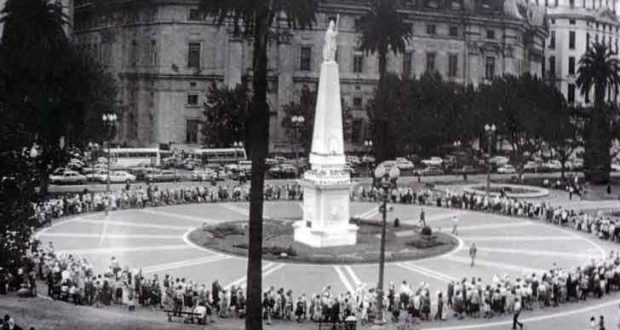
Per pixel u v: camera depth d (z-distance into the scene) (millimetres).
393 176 33312
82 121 70500
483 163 111500
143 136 112750
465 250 52938
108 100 86062
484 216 68875
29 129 59750
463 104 103750
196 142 110688
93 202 65875
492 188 86188
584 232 61406
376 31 82125
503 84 100750
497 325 34531
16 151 29609
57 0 98625
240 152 99000
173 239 54031
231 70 109562
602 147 98312
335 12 116875
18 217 29672
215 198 74375
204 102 103750
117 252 48812
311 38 115938
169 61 108812
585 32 180875
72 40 102000
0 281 35469
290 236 55438
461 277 44531
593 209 73688
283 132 114812
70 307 32562
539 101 97500
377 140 104125
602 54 101250
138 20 113438
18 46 68062
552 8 180500
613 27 192750
